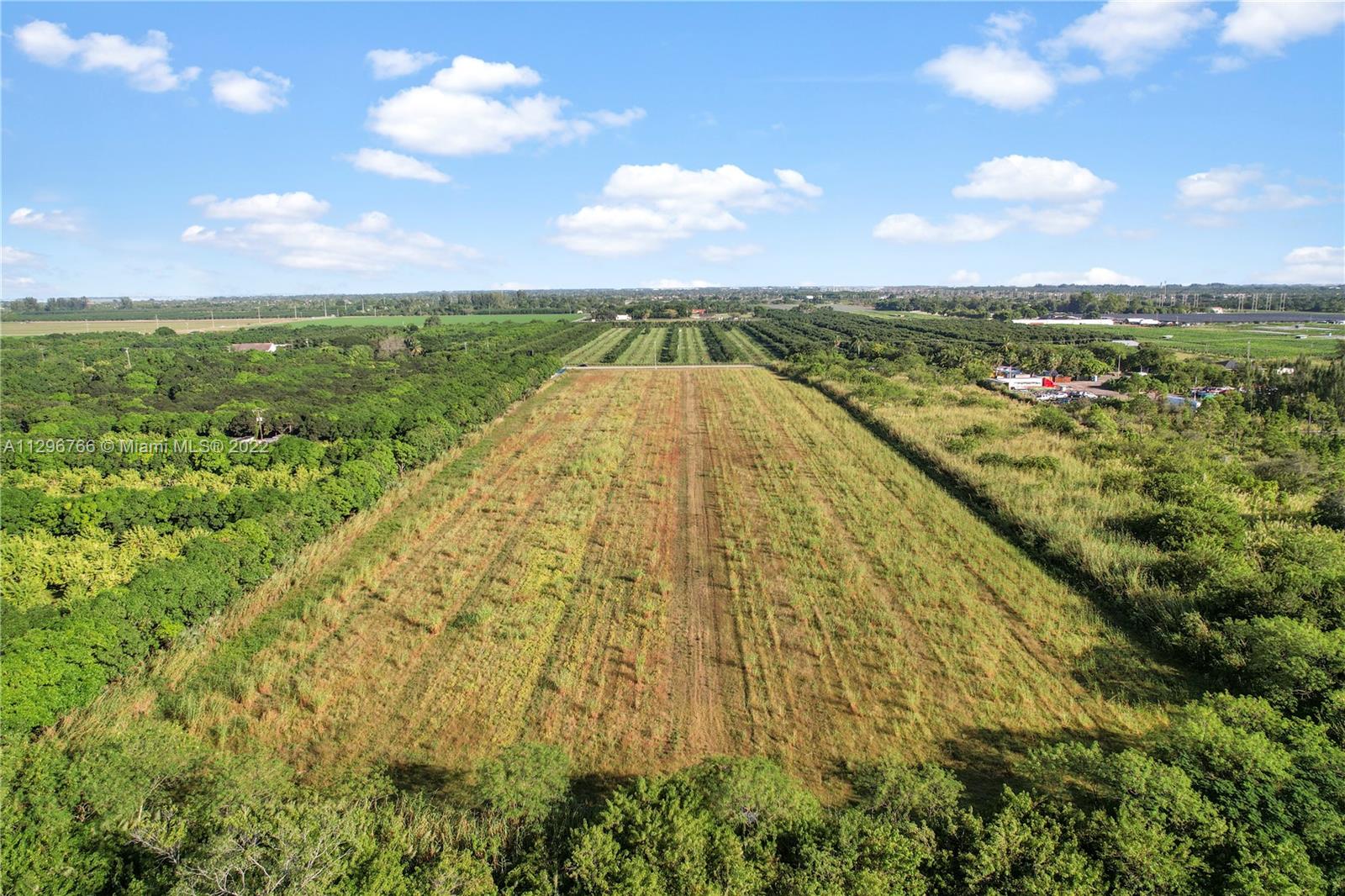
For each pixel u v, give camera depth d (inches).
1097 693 1077.1
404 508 2005.4
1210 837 726.5
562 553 1662.2
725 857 714.8
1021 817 771.4
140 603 1200.8
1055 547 1546.5
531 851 758.5
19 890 689.6
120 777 832.3
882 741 990.4
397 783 923.4
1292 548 1380.4
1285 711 963.3
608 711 1067.3
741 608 1381.6
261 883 684.1
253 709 1078.4
